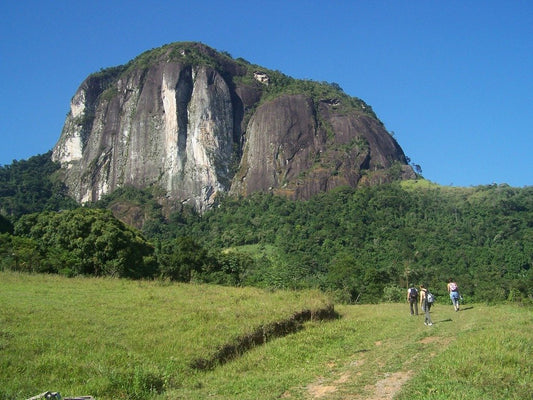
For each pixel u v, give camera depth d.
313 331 16.45
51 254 34.84
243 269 52.09
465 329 15.15
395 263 66.31
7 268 30.69
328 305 20.25
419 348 12.93
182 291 23.67
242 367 12.23
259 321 15.73
